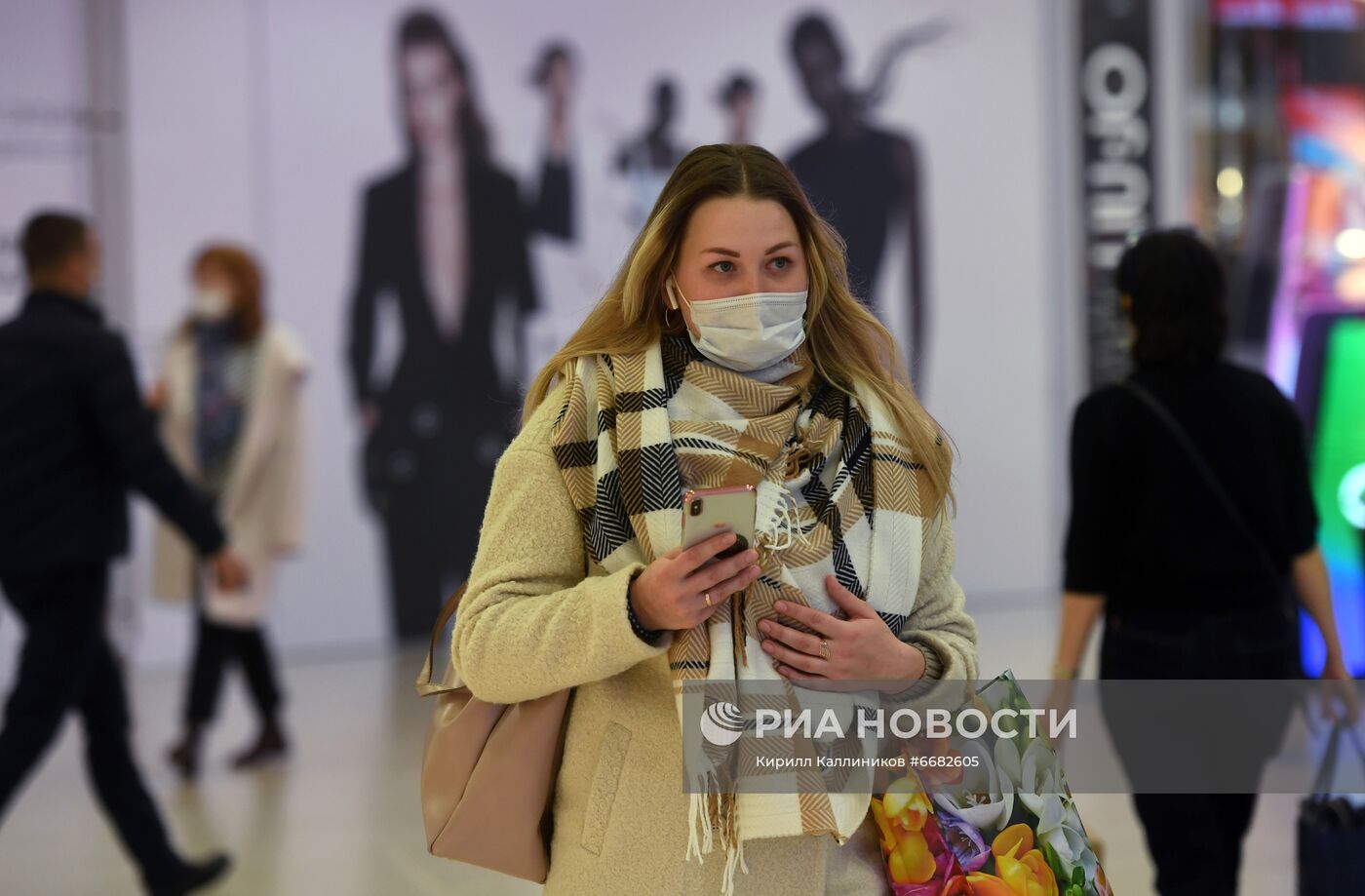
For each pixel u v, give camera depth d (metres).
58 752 10.96
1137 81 16.50
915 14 15.80
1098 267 16.45
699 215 3.24
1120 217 16.47
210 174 13.65
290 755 10.42
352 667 13.55
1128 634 5.10
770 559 3.15
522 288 14.61
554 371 3.42
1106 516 5.13
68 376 7.05
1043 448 16.34
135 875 7.89
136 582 13.49
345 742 10.77
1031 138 16.23
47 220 7.28
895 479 3.33
